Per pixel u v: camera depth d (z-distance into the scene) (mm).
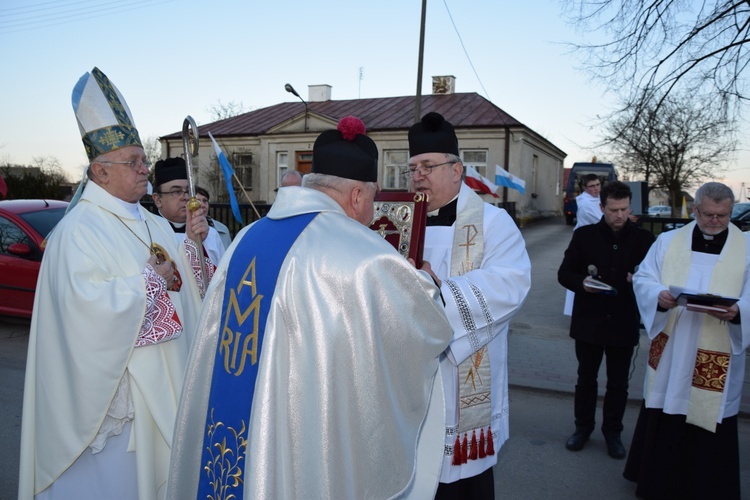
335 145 1963
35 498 2652
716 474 3430
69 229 2568
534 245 17422
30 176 17562
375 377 1700
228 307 1847
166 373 2686
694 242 3549
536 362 6551
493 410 2658
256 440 1626
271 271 1748
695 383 3383
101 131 2701
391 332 1740
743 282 3396
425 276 1851
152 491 2602
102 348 2443
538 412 5340
